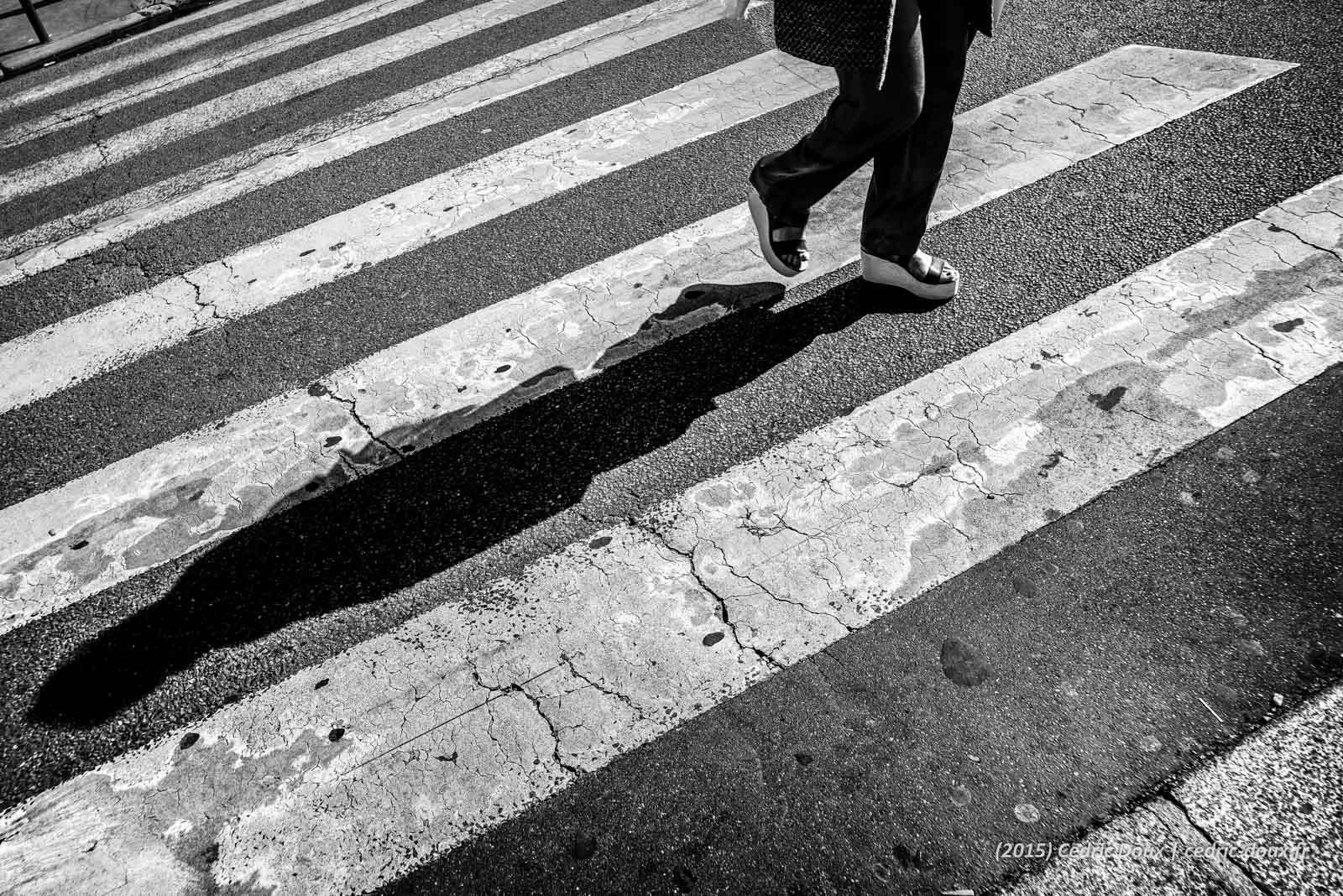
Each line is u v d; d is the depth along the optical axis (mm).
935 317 3127
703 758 2041
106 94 6348
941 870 1803
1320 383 2623
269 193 4574
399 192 4371
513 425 3002
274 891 1961
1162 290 3035
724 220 3787
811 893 1801
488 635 2383
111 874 2033
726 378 3037
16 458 3244
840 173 2971
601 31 5648
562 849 1936
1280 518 2305
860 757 1995
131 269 4172
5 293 4172
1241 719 1945
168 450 3162
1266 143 3551
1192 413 2619
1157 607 2172
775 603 2340
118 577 2725
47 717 2379
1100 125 3883
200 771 2201
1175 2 4633
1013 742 1977
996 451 2631
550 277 3646
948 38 2629
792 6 2543
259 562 2695
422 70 5613
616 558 2525
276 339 3582
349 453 3012
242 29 7102
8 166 5480
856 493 2588
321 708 2287
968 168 3789
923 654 2168
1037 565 2314
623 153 4355
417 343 3432
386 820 2039
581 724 2150
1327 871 1709
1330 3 4305
